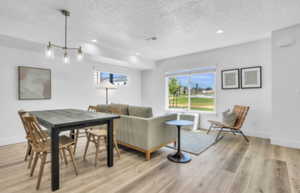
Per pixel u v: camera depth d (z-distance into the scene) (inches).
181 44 160.9
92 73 188.7
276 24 115.0
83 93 180.1
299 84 116.4
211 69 185.0
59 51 134.8
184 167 90.2
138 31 126.9
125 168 89.1
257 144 129.4
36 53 143.9
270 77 143.7
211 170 86.4
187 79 210.4
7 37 107.1
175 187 70.9
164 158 103.0
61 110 121.7
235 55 164.1
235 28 121.9
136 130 106.5
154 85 241.3
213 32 129.3
